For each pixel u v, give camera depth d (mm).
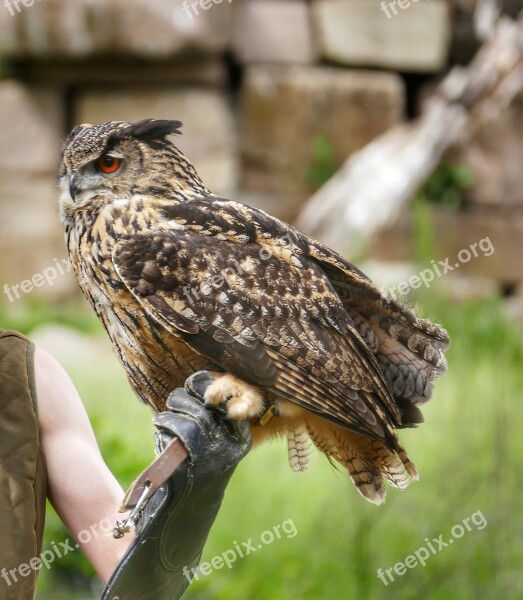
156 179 6480
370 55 23438
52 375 5227
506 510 10453
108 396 14625
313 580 10602
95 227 6340
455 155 23203
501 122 23281
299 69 23359
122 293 6145
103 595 4773
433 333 6234
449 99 21375
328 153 23266
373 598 10117
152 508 4977
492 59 21156
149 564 4988
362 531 10336
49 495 5199
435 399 13125
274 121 23219
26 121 22391
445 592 10117
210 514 5160
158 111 22812
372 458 6301
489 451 11086
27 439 5004
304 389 5980
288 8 23281
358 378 6070
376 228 20797
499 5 21734
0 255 22172
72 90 22859
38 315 20703
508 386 12359
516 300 23516
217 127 23062
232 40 22984
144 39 21844
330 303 6180
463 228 23391
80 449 5176
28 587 4891
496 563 10227
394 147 21375
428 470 11047
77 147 6430
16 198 22328
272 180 23359
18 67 22297
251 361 5949
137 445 12078
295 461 6391
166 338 6082
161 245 6105
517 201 23578
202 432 5125
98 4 21609
